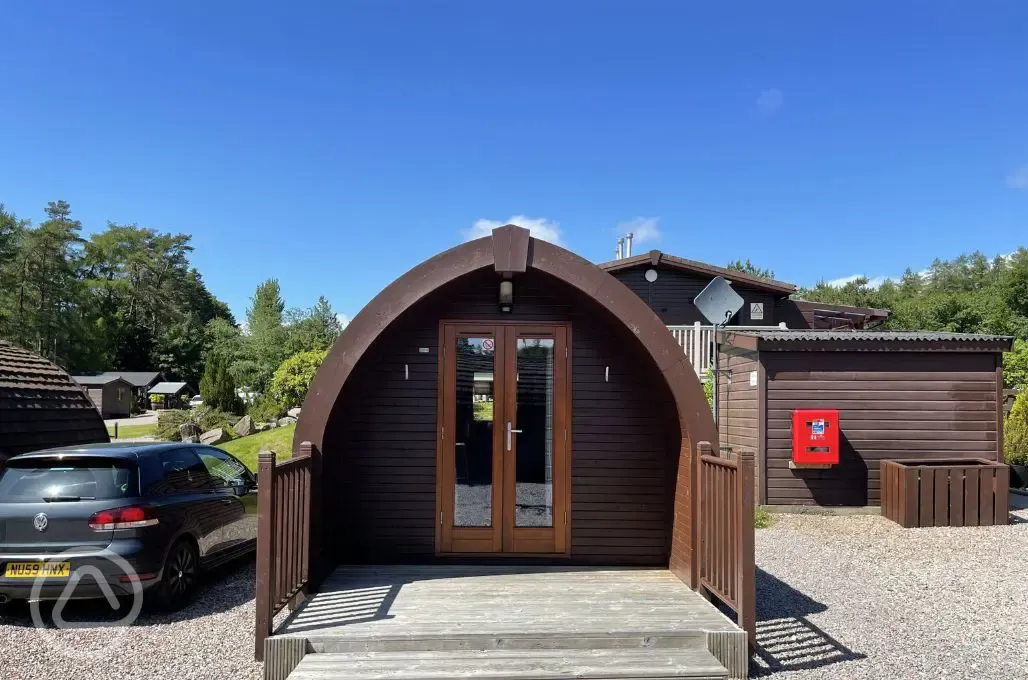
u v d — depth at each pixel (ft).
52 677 14.30
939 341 33.32
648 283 66.49
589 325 20.90
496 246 18.11
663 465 20.63
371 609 15.84
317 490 17.54
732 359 38.06
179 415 87.97
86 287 183.11
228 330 168.04
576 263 18.15
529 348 20.90
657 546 20.52
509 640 14.33
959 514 31.04
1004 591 21.31
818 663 15.35
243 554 24.44
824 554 25.99
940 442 33.50
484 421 20.74
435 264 18.02
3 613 18.81
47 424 29.35
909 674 14.76
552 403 20.76
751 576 14.53
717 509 16.22
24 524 17.72
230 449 57.98
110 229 230.07
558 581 18.39
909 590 21.38
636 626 14.70
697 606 16.15
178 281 238.07
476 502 20.57
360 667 13.42
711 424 17.67
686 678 13.48
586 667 13.50
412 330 20.77
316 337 133.39
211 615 18.71
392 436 20.61
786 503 33.53
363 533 20.40
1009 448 44.73
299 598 16.92
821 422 32.40
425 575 18.99
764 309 67.92
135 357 208.33
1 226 166.50
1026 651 16.22
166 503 19.53
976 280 256.73
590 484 20.62
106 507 18.06
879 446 33.55
